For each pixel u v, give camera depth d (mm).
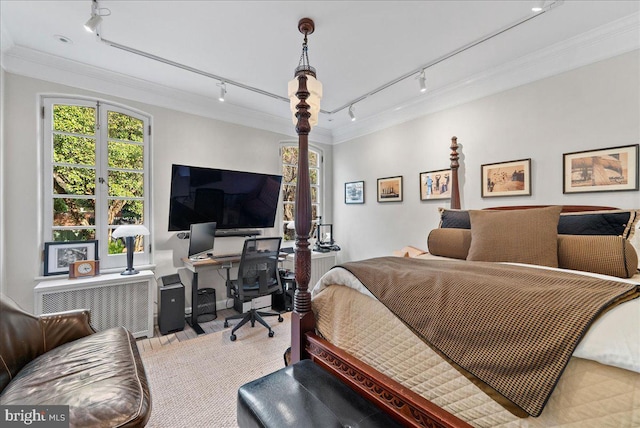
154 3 1907
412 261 1723
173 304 2961
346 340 1412
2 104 2398
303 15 2025
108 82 2922
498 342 893
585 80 2258
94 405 1062
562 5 1897
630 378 712
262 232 4152
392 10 1972
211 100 3557
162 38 2316
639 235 1736
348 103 3654
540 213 1867
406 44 2379
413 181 3609
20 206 2520
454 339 991
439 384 1032
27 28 2199
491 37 2264
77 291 2518
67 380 1224
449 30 2195
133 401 1126
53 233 2721
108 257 2986
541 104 2498
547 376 773
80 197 2828
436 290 1162
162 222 3285
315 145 4707
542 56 2457
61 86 2699
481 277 1212
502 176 2742
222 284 3723
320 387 1195
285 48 2451
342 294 1529
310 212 1691
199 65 2748
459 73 2865
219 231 3695
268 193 4008
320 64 2711
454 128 3154
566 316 836
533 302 929
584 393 756
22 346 1489
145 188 3201
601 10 1952
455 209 2906
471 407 938
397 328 1221
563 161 2363
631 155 2053
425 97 3400
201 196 3377
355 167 4465
